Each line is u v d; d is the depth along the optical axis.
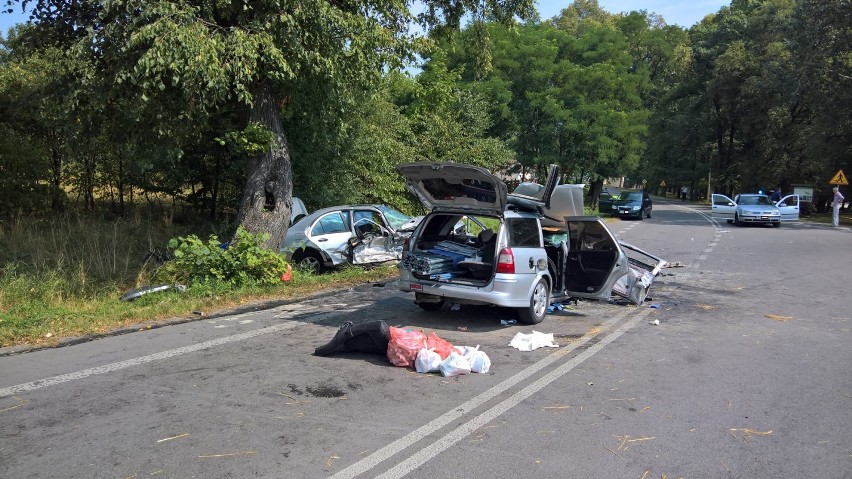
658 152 67.06
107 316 7.83
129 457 3.91
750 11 54.03
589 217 8.64
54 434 4.26
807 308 9.34
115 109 10.06
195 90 8.98
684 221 30.55
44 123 13.82
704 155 64.75
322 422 4.55
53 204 14.82
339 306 9.01
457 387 5.43
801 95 37.91
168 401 4.93
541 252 8.07
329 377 5.62
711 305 9.55
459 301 7.75
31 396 5.02
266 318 8.14
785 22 38.38
